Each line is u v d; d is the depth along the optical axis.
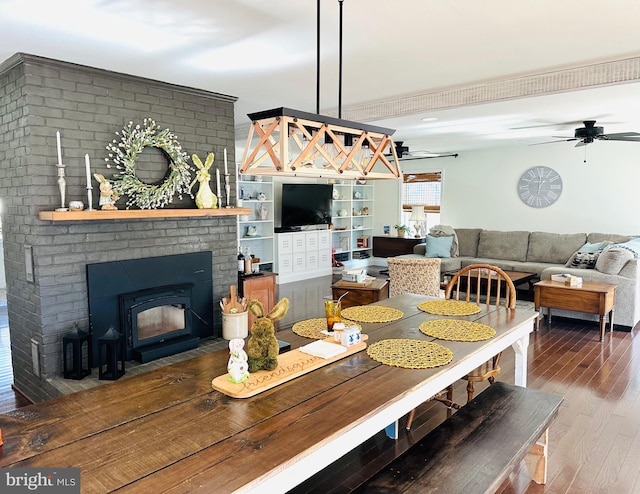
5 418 1.51
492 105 4.47
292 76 3.63
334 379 1.82
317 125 2.03
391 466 1.82
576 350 4.56
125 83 3.63
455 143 7.66
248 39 2.77
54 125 3.27
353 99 4.52
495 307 3.04
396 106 4.55
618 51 3.05
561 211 7.75
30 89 3.14
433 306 3.04
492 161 8.45
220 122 4.35
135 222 3.76
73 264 3.42
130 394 1.70
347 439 1.49
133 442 1.36
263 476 1.20
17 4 2.23
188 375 1.89
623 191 7.12
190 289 4.09
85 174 3.45
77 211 3.17
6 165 3.49
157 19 2.45
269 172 1.96
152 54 3.06
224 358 2.10
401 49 2.98
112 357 3.26
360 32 2.66
